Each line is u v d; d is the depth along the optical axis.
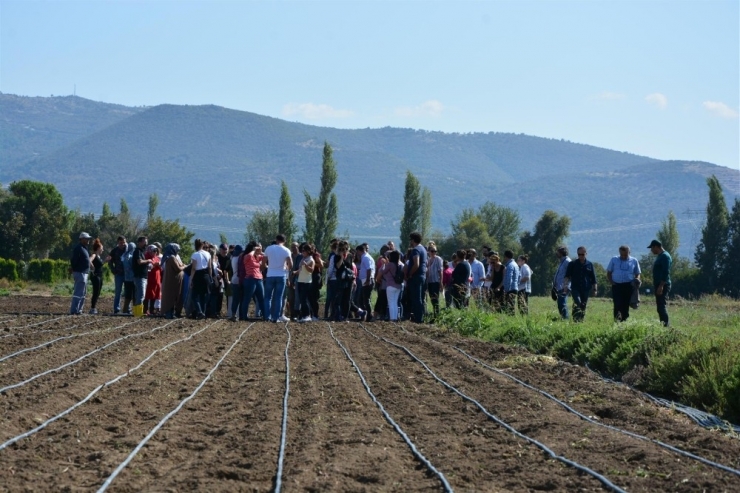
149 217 98.69
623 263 21.89
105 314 26.45
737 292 64.00
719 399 12.78
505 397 12.71
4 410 10.80
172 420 10.77
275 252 24.97
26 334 19.56
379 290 27.86
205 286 25.66
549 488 8.05
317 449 9.27
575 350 18.17
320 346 18.80
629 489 7.96
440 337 21.53
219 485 7.85
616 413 11.69
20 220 86.19
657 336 16.44
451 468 8.60
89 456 8.87
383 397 12.68
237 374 14.80
